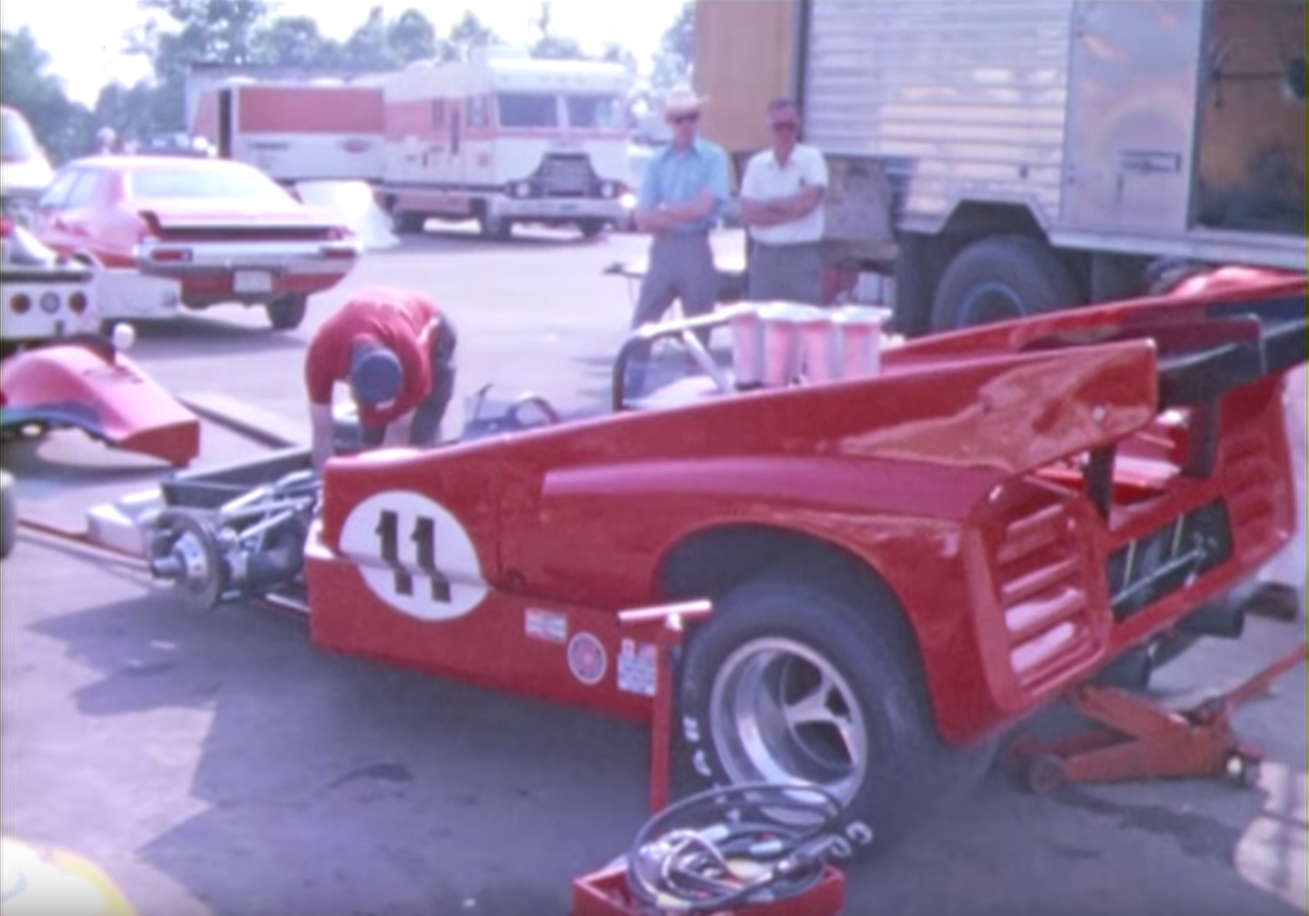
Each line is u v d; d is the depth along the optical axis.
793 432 4.59
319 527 5.67
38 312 9.88
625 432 4.88
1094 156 11.27
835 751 4.82
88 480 9.25
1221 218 11.54
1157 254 10.98
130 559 7.38
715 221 10.38
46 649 6.36
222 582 6.12
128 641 6.47
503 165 28.78
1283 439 5.75
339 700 5.92
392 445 6.89
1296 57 11.90
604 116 29.30
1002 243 12.09
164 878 4.62
